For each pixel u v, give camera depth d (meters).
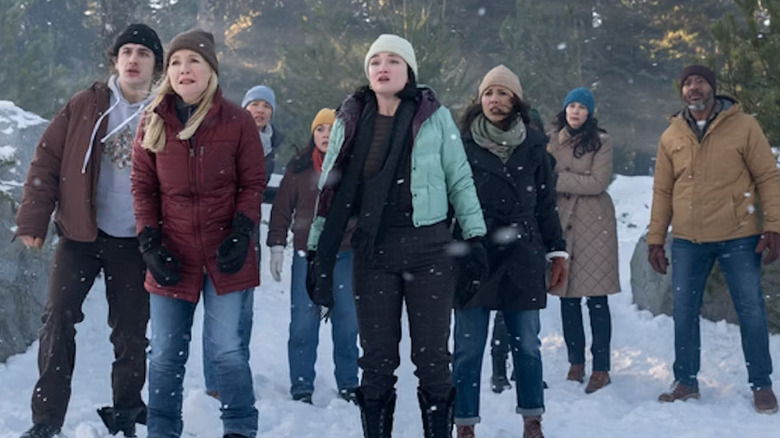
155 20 25.03
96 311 8.66
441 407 4.77
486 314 5.41
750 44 8.37
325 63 16.64
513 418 6.45
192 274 4.61
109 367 7.51
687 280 7.06
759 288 6.88
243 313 4.70
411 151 4.73
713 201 6.95
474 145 5.44
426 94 4.83
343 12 18.31
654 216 7.40
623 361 8.34
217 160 4.59
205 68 4.59
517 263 5.36
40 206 5.09
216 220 4.62
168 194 4.60
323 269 4.84
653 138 26.22
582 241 7.72
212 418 5.50
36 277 7.80
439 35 17.23
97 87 5.28
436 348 4.73
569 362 7.84
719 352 8.06
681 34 26.27
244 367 4.67
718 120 6.97
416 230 4.72
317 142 7.10
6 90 16.47
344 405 6.66
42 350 5.05
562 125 8.09
